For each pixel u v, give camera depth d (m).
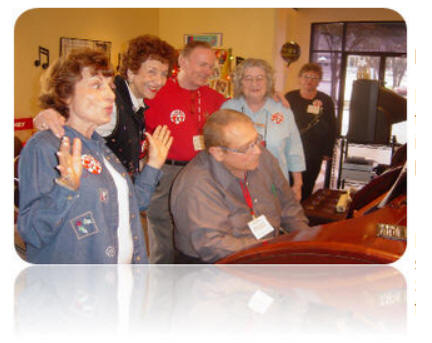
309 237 1.02
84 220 1.17
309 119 2.85
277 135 2.33
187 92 2.44
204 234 1.43
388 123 3.33
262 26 4.85
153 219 2.50
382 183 1.73
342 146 3.64
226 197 1.50
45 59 3.78
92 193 1.18
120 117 1.80
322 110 2.84
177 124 2.41
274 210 1.62
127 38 4.87
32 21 3.62
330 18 5.86
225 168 1.51
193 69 2.34
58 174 1.11
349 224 1.11
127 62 1.83
